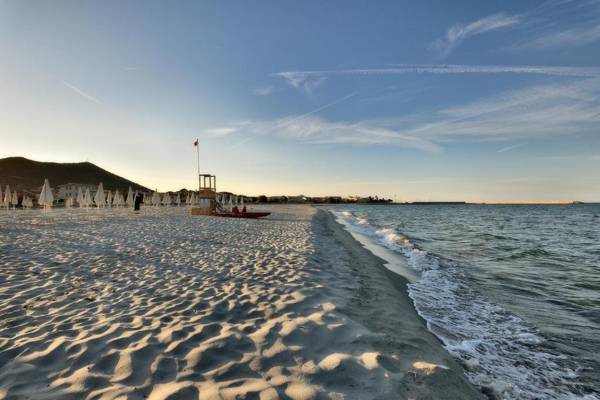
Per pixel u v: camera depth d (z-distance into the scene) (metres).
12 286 6.02
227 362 3.46
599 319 6.45
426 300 7.36
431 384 3.41
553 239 22.03
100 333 4.09
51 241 11.30
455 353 4.72
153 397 2.83
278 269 7.88
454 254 14.86
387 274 9.62
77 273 7.10
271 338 4.06
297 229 18.50
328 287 6.71
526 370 4.41
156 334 4.09
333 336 4.24
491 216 57.94
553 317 6.55
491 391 3.82
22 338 3.92
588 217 54.38
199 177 32.12
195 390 2.94
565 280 9.97
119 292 5.88
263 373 3.28
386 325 5.07
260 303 5.39
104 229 15.78
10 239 11.49
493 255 14.73
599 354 4.95
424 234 24.61
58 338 3.92
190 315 4.80
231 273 7.41
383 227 30.42
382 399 2.98
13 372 3.18
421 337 4.84
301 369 3.38
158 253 9.64
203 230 16.34
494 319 6.34
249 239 13.27
